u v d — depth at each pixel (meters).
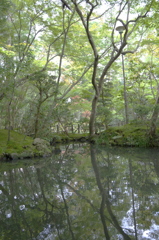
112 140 9.70
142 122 9.34
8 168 5.38
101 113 11.95
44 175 4.42
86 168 4.91
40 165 5.64
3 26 8.90
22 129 10.80
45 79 8.56
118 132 10.17
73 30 10.76
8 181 4.04
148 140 8.22
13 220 2.29
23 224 2.18
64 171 4.72
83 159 6.26
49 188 3.45
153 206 2.49
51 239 1.84
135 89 12.83
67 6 8.65
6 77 7.60
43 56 13.02
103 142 10.07
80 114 18.12
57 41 10.73
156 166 4.71
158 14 7.68
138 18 7.97
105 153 7.26
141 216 2.24
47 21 9.72
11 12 9.30
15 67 7.24
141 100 10.97
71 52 11.24
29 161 6.40
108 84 12.85
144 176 3.91
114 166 4.96
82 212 2.40
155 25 8.12
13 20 9.86
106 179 3.82
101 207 2.52
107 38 12.55
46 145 8.24
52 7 9.32
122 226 2.02
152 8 8.00
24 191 3.35
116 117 16.80
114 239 1.79
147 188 3.20
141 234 1.86
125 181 3.63
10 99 7.66
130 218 2.19
